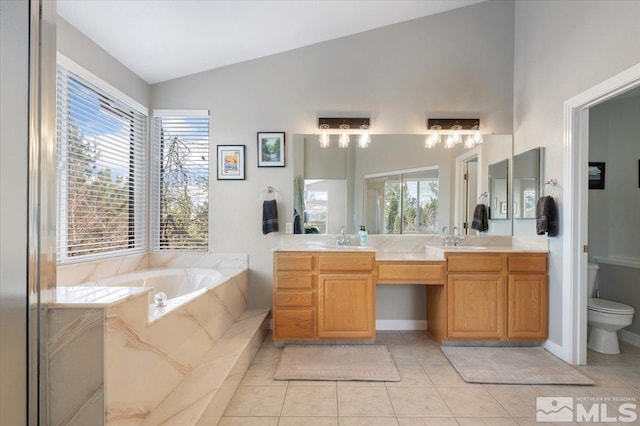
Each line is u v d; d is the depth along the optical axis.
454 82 3.10
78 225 2.31
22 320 1.15
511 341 2.67
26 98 1.18
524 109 2.95
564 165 2.44
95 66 2.42
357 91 3.11
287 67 3.10
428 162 3.12
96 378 1.20
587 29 2.22
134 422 1.36
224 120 3.11
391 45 3.10
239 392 1.99
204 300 2.09
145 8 2.16
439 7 2.99
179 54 2.75
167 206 3.17
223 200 3.11
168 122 3.17
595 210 3.05
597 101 2.19
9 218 1.11
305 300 2.61
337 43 3.10
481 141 3.12
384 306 3.12
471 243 3.11
